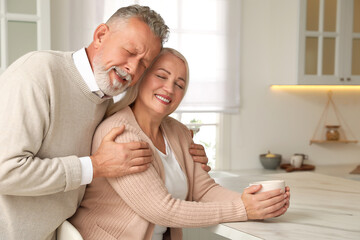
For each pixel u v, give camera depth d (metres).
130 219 1.50
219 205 1.51
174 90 1.63
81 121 1.46
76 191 1.48
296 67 3.64
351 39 3.80
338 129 4.26
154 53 1.47
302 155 3.87
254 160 3.95
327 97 4.18
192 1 3.55
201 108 3.64
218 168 3.85
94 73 1.43
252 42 3.85
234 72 3.74
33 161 1.28
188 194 1.76
